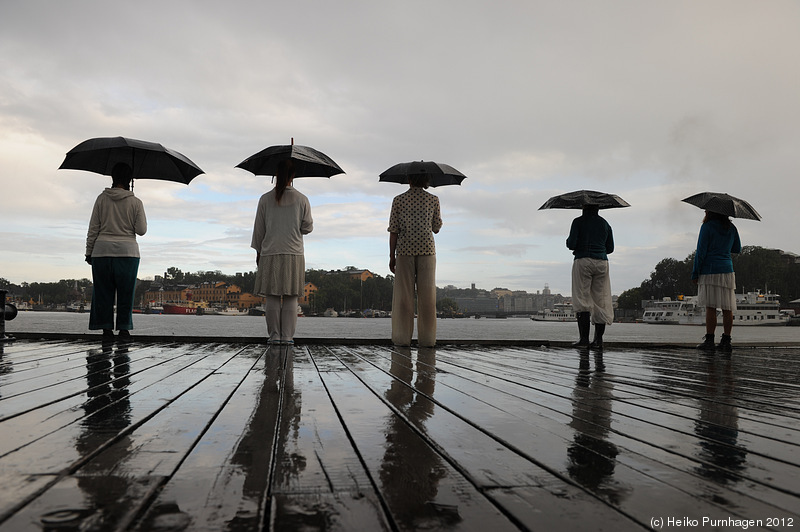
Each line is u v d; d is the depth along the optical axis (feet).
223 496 4.74
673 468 5.83
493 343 25.55
